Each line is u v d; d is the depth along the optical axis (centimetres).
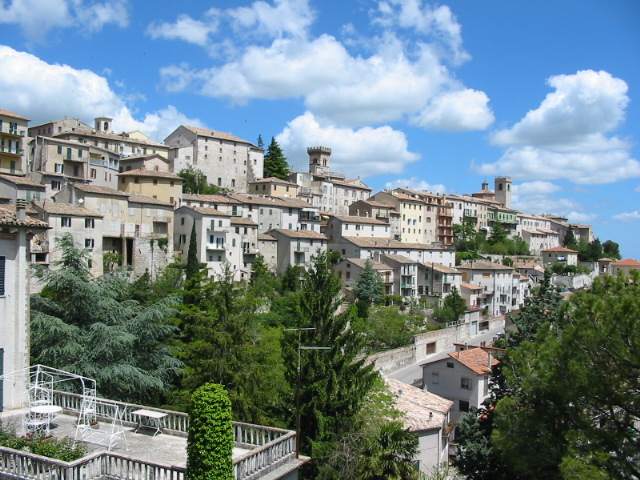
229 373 3472
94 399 2456
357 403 3244
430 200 16738
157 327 3644
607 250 19688
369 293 9462
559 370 2338
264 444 2194
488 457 3356
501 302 12788
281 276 10306
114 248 8631
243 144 15000
